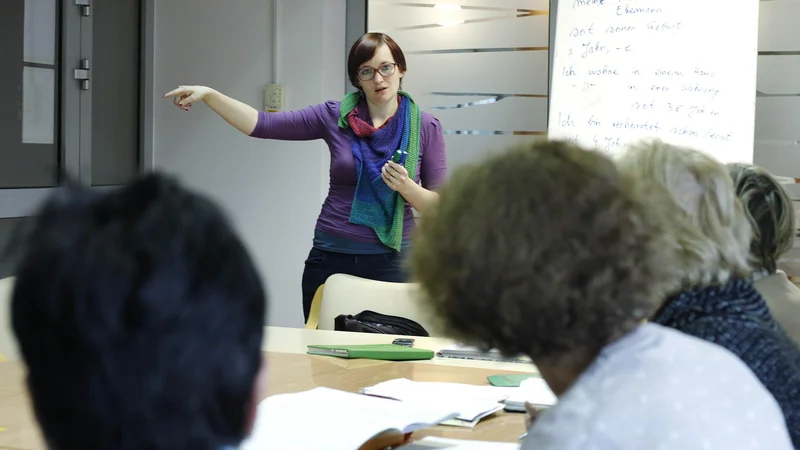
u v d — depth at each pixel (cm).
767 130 400
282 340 221
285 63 445
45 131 438
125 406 48
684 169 109
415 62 447
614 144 349
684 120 342
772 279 161
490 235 78
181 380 49
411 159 336
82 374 49
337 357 199
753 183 148
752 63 339
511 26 428
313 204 443
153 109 486
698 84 342
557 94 362
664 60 346
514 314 79
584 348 83
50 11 437
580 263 77
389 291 276
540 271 77
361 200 339
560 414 77
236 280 52
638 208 81
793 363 101
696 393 77
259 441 121
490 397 160
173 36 476
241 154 461
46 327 49
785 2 391
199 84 470
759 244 147
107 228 51
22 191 424
